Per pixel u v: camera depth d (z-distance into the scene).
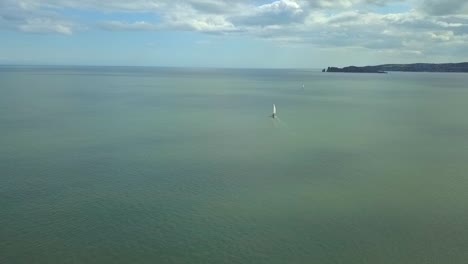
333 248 33.41
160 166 54.31
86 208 40.41
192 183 47.78
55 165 54.12
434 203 42.28
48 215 38.75
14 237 34.56
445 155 61.09
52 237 34.69
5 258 31.47
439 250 33.12
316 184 47.81
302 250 33.09
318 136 74.81
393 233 35.84
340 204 41.91
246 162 56.75
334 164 56.03
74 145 65.19
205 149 63.94
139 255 32.25
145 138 71.25
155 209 40.41
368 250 33.16
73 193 44.28
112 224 37.09
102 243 33.84
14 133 74.19
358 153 62.12
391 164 56.16
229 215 39.16
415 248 33.44
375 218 38.72
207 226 36.94
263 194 44.47
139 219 38.19
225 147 65.44
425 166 55.22
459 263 31.41
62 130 77.44
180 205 41.41
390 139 72.44
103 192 44.66
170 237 34.97
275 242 34.31
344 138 73.06
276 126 85.19
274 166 54.84
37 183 47.16
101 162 55.78
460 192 45.38
